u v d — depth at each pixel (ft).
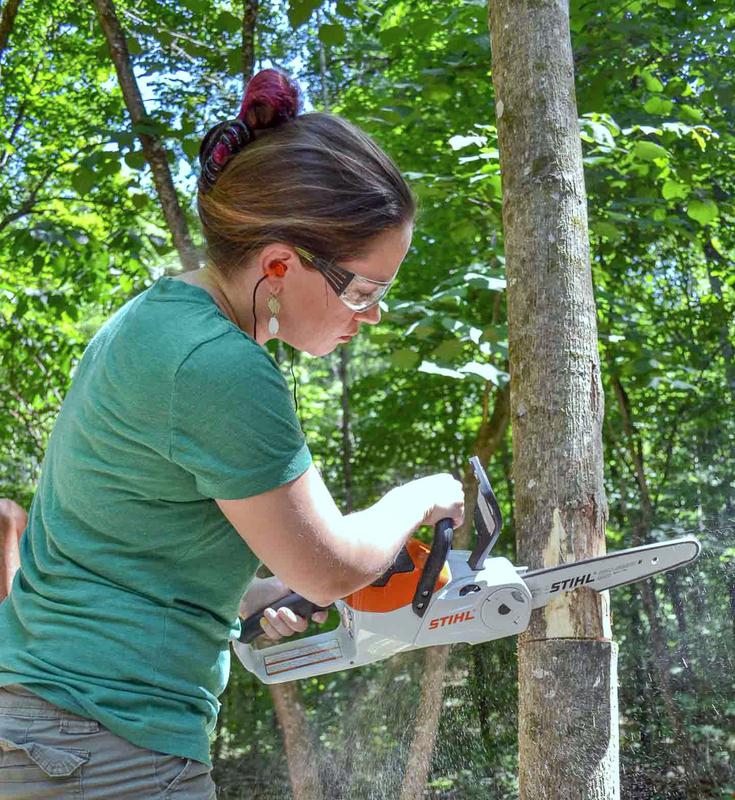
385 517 4.08
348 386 20.03
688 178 13.98
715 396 16.49
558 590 5.45
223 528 3.73
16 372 19.74
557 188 6.34
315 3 11.94
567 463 5.88
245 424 3.40
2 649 3.74
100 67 17.60
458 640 4.91
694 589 8.14
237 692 9.28
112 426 3.54
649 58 15.55
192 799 3.70
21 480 20.25
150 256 17.48
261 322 3.89
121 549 3.66
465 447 19.49
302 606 4.90
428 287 17.19
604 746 5.55
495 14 6.82
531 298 6.20
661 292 18.86
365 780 7.10
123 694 3.54
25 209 18.21
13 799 3.49
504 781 6.79
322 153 3.69
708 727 7.83
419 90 15.66
